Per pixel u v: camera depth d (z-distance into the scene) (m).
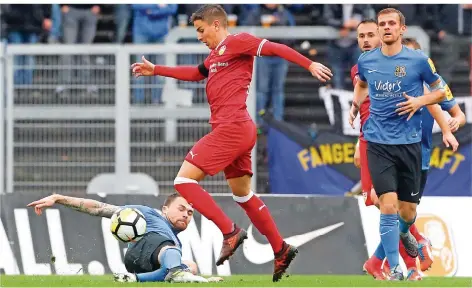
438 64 37.22
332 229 26.11
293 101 35.72
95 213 18.75
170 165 33.06
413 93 18.31
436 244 25.84
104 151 33.28
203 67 18.91
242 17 36.62
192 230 25.66
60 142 33.19
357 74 20.48
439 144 33.53
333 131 34.69
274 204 26.14
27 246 25.84
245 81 17.70
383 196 18.41
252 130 17.70
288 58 17.19
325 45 36.88
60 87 33.03
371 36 21.36
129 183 32.72
